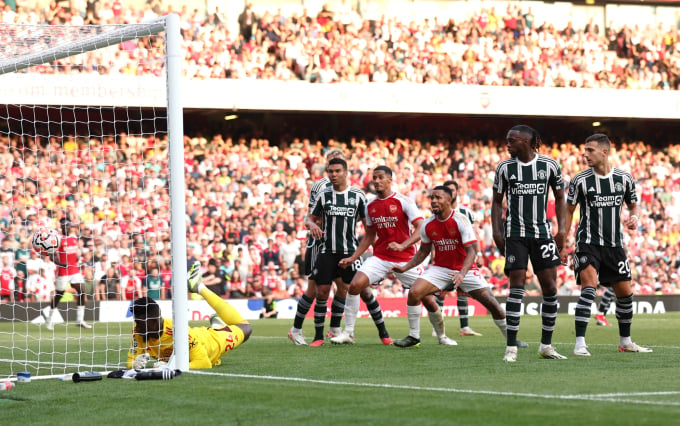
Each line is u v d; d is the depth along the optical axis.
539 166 10.12
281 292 26.62
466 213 14.61
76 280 19.91
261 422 5.95
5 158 26.00
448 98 30.14
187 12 29.50
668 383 7.93
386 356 11.20
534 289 27.88
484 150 32.25
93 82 24.77
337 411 6.30
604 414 5.98
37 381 8.72
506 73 32.41
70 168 26.58
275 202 28.72
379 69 30.97
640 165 33.34
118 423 6.11
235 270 26.22
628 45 34.03
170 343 9.48
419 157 31.41
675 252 31.08
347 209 13.20
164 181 27.58
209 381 8.30
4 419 6.42
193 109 28.50
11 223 24.50
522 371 9.15
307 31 30.58
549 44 33.25
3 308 22.73
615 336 15.73
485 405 6.45
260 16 30.91
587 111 31.42
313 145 30.77
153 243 25.66
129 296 24.20
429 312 13.43
